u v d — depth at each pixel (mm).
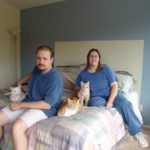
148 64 2688
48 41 3598
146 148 2184
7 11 3646
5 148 1653
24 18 3857
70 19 3291
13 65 3912
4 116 1627
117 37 2885
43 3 3498
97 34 3055
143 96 2771
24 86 2443
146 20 2635
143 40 2686
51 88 1650
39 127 1483
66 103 1734
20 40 3969
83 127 1464
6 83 3811
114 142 1809
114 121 1849
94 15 3049
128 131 2207
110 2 2887
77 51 3270
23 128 1483
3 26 3615
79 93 2188
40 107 1612
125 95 2412
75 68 3066
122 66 2879
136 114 2330
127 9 2762
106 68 2332
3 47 3674
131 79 2682
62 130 1416
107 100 2221
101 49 3029
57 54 3494
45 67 1703
